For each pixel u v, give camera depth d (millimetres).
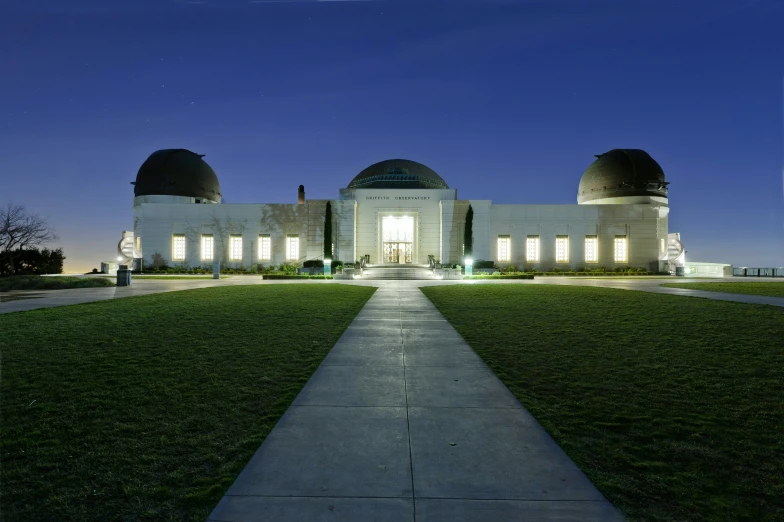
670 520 3791
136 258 47688
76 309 15461
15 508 3943
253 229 47094
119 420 5879
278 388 7137
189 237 47219
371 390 7035
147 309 15398
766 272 48188
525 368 8359
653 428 5699
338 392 6926
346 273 36250
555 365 8562
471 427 5660
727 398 6789
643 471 4637
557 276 42562
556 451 5031
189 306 16156
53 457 4887
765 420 5973
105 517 3822
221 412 6145
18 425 5723
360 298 18859
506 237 46844
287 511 3838
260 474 4445
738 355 9219
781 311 14586
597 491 4223
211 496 4094
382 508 3895
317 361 8734
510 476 4465
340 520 3717
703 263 52469
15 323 12703
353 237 45906
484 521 3725
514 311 15117
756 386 7336
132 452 4996
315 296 19516
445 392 6969
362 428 5594
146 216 47281
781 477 4539
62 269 54938
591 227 47094
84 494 4172
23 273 51781
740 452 5074
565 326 12375
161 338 10750
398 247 47219
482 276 36562
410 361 8742
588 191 54812
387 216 47438
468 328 12156
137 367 8289
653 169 52500
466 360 8828
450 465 4672
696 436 5473
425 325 12562
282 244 46750
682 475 4559
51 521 3764
